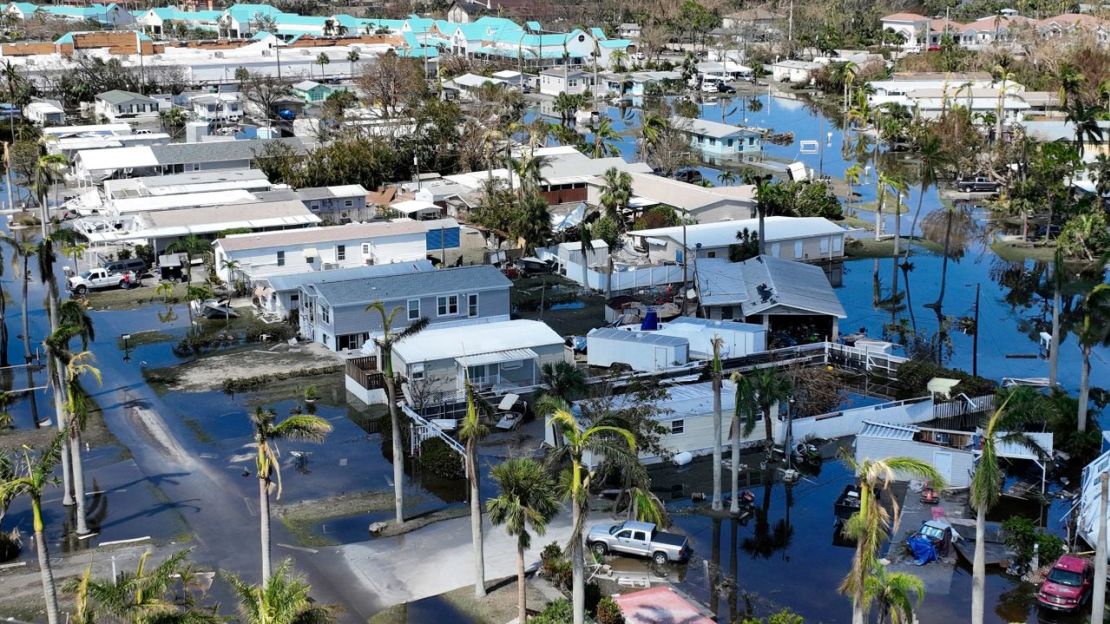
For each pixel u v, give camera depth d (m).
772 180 153.75
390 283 91.50
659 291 105.06
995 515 61.78
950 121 158.88
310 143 163.38
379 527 60.47
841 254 118.88
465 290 91.69
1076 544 56.91
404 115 170.88
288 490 65.94
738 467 63.31
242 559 57.25
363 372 78.75
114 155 145.12
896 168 157.88
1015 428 67.56
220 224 118.88
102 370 85.94
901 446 66.19
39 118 185.25
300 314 94.06
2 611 51.94
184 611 42.31
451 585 54.53
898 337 94.44
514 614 51.56
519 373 79.81
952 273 114.06
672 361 81.88
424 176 153.38
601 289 105.88
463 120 174.38
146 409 78.38
